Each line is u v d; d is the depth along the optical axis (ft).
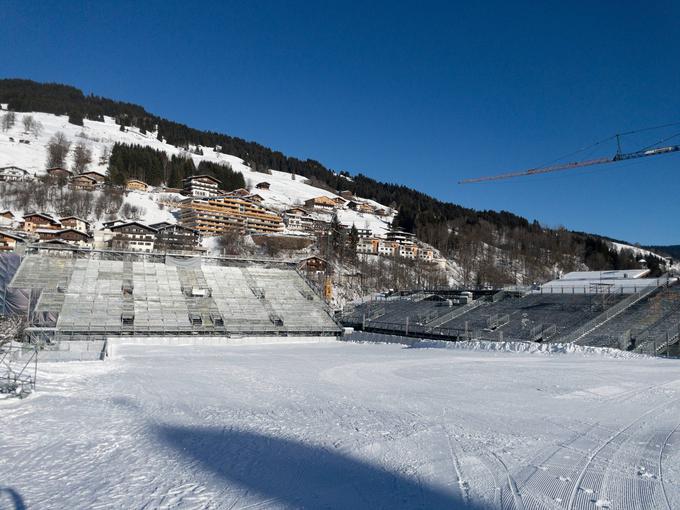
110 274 248.11
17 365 111.86
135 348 182.60
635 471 44.19
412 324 245.65
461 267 526.16
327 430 60.59
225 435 58.29
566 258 581.12
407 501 37.19
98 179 608.19
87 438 56.59
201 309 236.22
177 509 35.78
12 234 331.36
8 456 49.16
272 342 223.71
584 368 121.29
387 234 555.28
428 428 61.52
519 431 59.98
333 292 360.69
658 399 81.56
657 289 217.15
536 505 36.06
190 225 512.22
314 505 36.50
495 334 208.85
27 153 655.35
